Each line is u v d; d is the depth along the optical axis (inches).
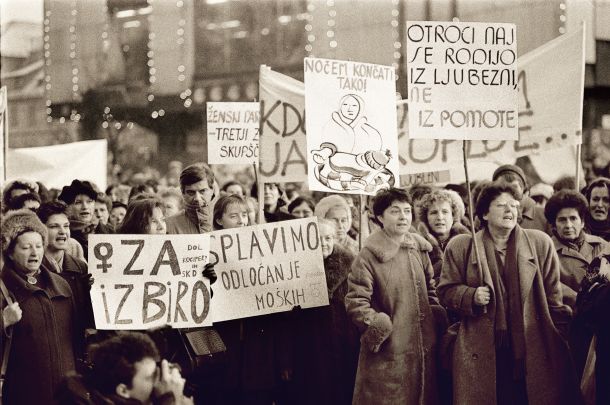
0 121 258.1
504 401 246.7
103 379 189.3
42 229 213.2
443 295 248.7
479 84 248.1
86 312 220.7
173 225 253.9
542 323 247.6
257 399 235.1
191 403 200.7
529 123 279.0
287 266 233.5
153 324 221.8
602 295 245.3
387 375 241.1
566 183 330.3
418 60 246.2
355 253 266.2
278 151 272.7
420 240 246.8
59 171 337.7
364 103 238.4
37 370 210.5
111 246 221.6
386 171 240.1
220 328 233.3
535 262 248.5
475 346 245.8
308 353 235.9
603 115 439.5
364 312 240.1
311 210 298.7
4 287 210.5
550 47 277.1
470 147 285.7
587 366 246.5
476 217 252.7
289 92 272.2
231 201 238.2
